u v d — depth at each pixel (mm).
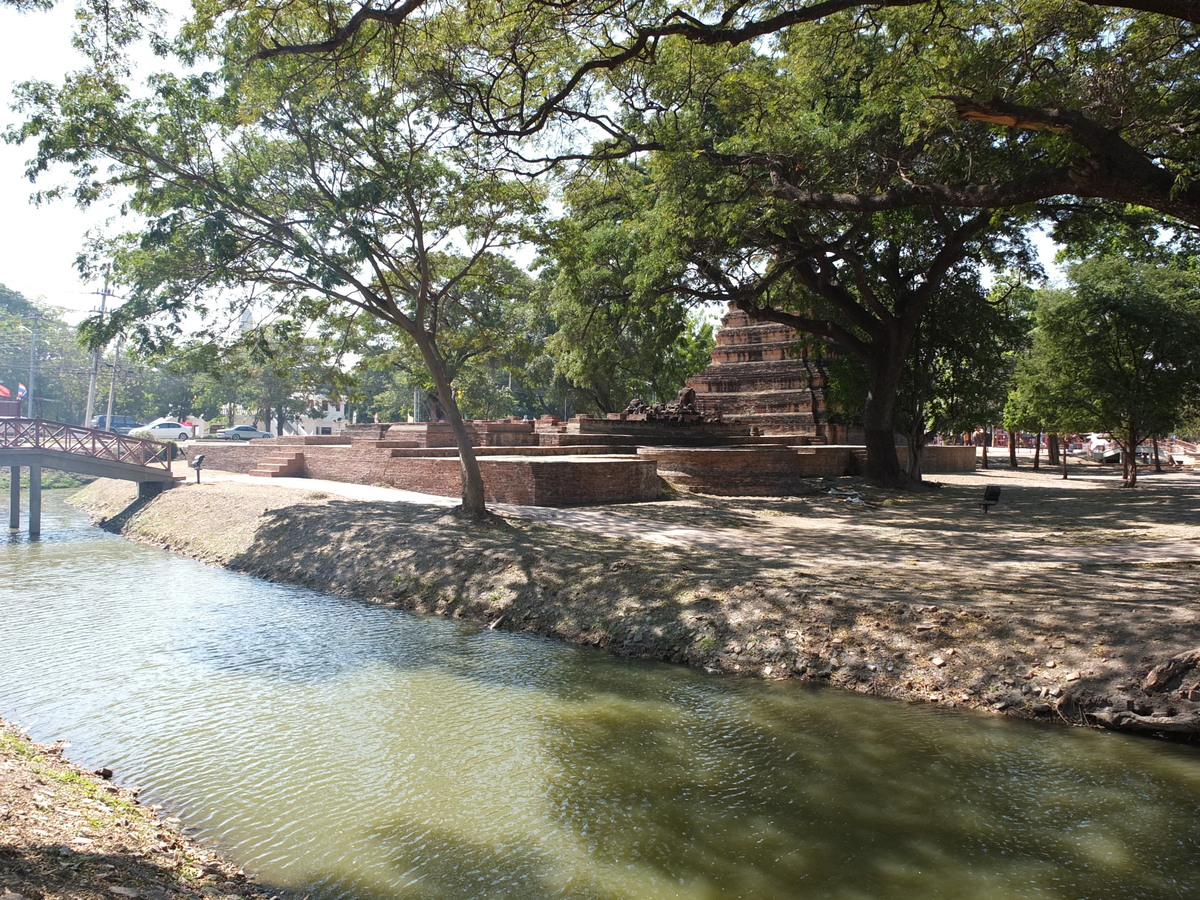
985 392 34250
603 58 16500
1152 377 32406
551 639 13445
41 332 72000
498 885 6293
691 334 57438
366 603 16328
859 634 11594
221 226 17438
